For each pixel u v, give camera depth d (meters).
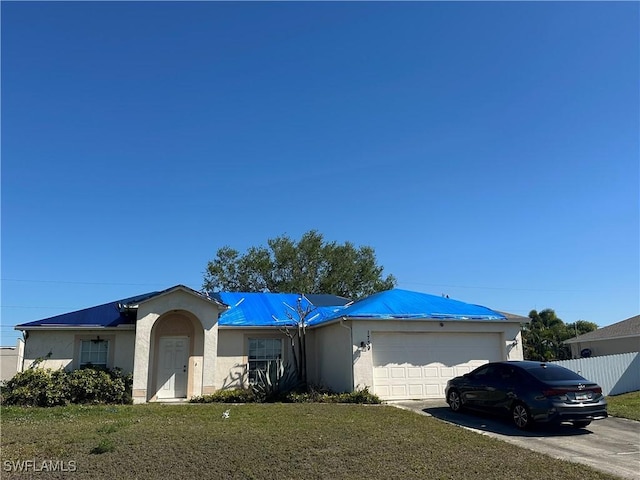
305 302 25.39
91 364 20.17
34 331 20.52
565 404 11.64
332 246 45.81
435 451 9.62
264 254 45.41
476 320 19.36
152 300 19.09
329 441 10.11
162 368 20.25
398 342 18.78
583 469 8.77
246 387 21.28
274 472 8.09
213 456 8.84
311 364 22.39
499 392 13.05
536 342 41.22
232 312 23.14
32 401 17.19
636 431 12.33
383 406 15.77
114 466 8.23
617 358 21.73
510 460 9.18
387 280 46.53
